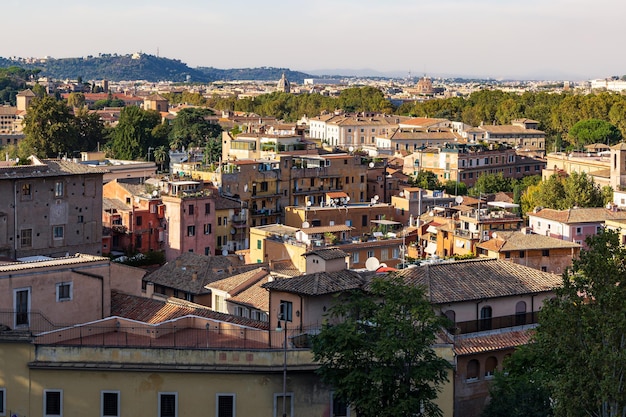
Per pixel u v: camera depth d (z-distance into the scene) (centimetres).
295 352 7988
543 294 9888
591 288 7200
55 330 8300
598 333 6912
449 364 8000
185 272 13150
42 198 15150
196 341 8381
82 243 15688
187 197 18812
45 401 7956
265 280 11931
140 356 7950
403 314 7950
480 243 16075
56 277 8694
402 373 7744
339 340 7638
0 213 14612
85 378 7950
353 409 8000
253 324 9238
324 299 8881
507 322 9700
